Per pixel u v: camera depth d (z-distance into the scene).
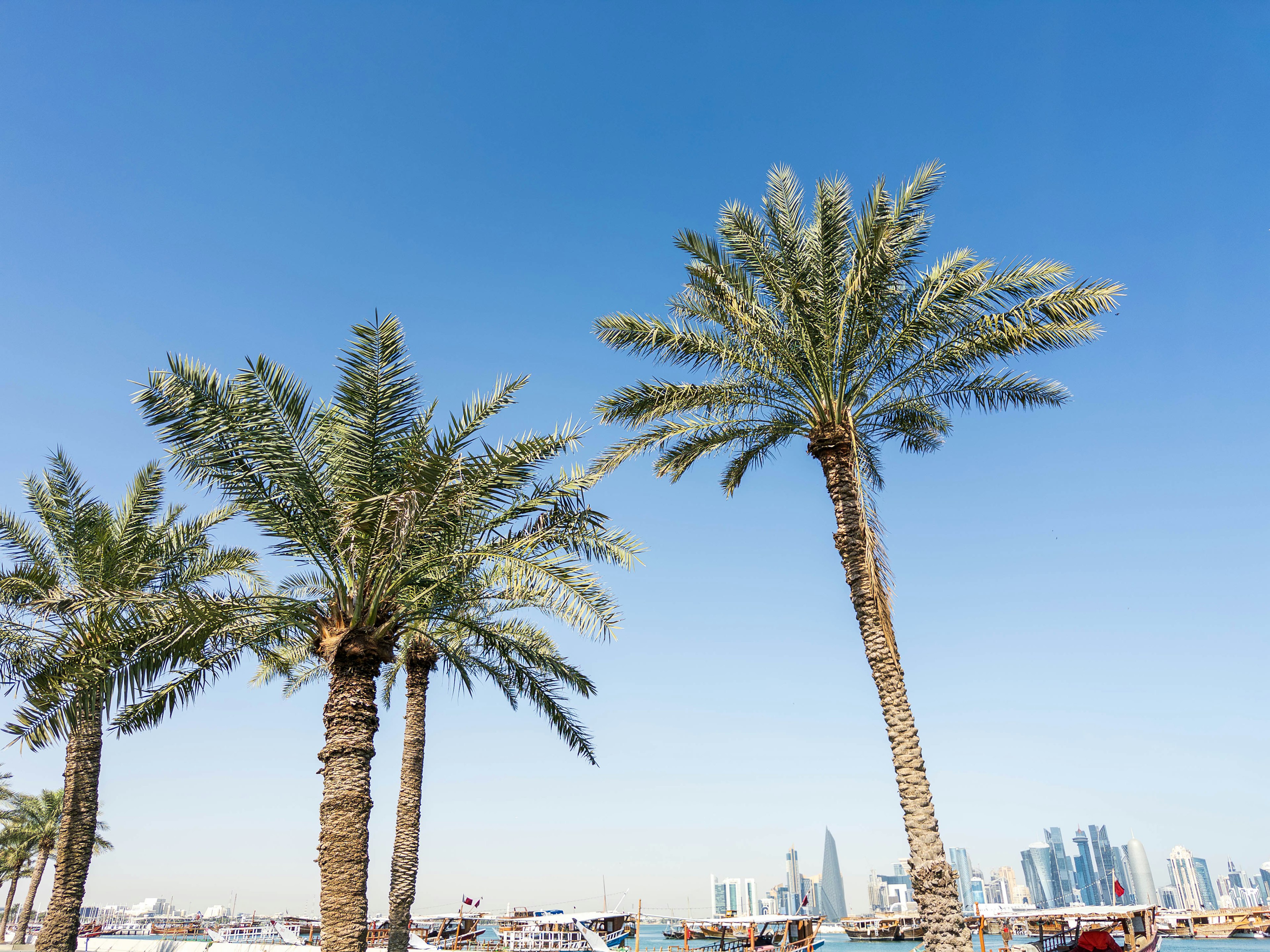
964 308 14.15
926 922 12.03
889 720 13.16
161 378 11.84
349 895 11.59
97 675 12.04
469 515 13.40
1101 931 33.56
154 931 44.00
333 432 13.63
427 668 21.97
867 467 19.00
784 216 15.89
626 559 13.43
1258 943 60.09
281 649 21.08
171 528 19.70
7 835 51.16
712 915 44.81
